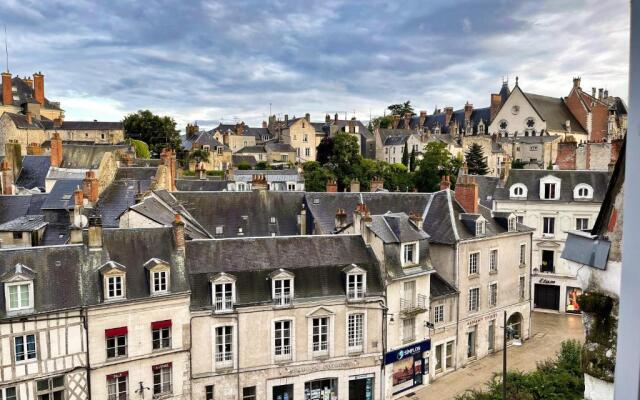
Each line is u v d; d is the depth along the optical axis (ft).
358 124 408.26
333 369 98.37
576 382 68.90
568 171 156.15
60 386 80.94
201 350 90.68
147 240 93.25
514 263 134.82
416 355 109.29
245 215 142.00
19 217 127.13
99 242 88.33
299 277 97.55
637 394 9.15
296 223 144.25
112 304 83.66
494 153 343.26
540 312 156.25
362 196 146.51
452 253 118.83
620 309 9.55
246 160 344.90
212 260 95.40
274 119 454.81
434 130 410.11
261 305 92.94
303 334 96.37
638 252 9.06
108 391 84.43
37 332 78.79
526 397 67.51
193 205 139.95
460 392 106.73
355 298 99.40
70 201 132.57
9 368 76.69
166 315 88.17
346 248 104.94
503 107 376.68
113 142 307.17
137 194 128.36
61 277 83.10
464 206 130.52
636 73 8.80
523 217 157.58
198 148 335.26
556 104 379.76
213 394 91.61
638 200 8.95
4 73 323.37
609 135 315.99
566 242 17.34
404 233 106.83
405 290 107.14
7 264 80.74
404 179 270.05
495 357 125.49
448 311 117.39
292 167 309.42
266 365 93.97
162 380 88.58
